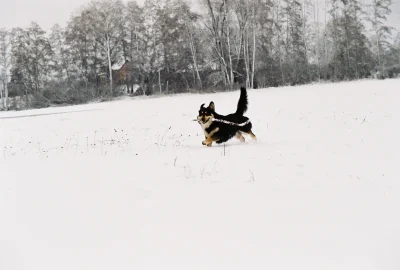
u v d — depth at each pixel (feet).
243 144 26.12
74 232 10.96
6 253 9.77
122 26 141.08
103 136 35.65
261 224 10.97
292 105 50.03
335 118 35.78
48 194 15.01
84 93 121.80
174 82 133.18
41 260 9.30
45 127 46.16
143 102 83.56
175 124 41.55
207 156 21.83
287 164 18.58
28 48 138.72
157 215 12.10
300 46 140.56
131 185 15.83
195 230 10.75
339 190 13.88
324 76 128.57
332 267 8.43
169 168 18.93
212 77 126.41
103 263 9.03
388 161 17.98
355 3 133.18
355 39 131.54
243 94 27.76
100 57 141.69
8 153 27.71
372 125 29.81
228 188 14.84
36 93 124.47
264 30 128.47
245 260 8.91
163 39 132.98
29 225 11.67
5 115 72.95
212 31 125.80
